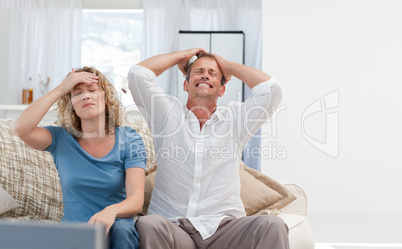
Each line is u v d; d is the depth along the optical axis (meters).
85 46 6.79
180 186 2.18
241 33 5.49
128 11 6.38
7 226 0.89
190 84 2.31
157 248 1.87
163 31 6.09
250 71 2.28
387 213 4.00
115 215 1.78
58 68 6.20
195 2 6.11
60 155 2.02
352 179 4.01
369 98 4.01
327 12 4.03
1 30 5.80
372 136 4.01
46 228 0.89
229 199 2.17
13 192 2.38
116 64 6.83
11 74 5.87
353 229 3.75
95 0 6.32
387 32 3.99
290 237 2.27
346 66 4.02
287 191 2.56
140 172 2.00
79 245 0.88
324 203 4.02
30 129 1.95
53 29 6.16
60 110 2.09
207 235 2.05
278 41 4.06
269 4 4.06
